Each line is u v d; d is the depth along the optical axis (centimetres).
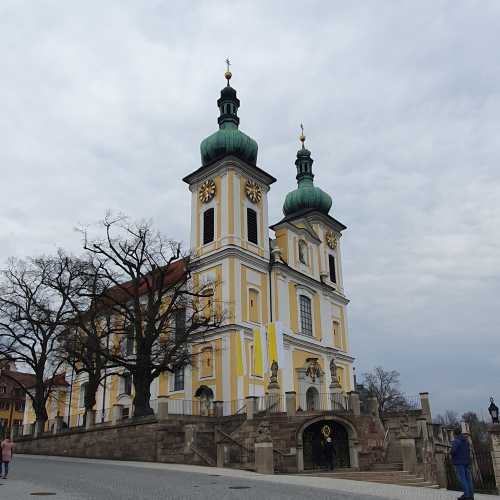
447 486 2970
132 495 1499
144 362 3747
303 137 6769
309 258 5778
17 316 4531
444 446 3772
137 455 3281
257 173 5369
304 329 5325
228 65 5912
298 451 3231
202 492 1594
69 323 4188
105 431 3606
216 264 4853
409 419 3581
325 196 6356
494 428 2197
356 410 3462
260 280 4997
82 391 5966
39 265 4472
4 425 8044
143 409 3634
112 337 5094
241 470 2561
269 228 5638
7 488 1684
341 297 6084
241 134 5300
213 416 3597
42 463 2950
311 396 5034
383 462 3347
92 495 1495
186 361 3969
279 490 1692
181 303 4275
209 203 5197
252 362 4572
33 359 4744
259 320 4822
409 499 1594
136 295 3938
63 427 4266
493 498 1811
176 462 3047
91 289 4041
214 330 4622
